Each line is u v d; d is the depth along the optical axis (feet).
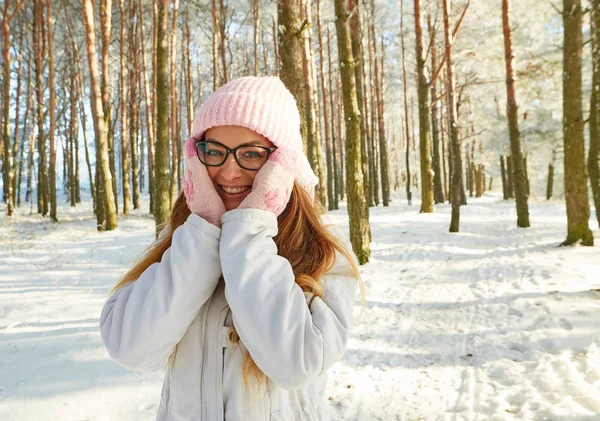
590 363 11.39
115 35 74.79
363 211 26.11
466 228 44.27
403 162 171.12
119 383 10.58
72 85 78.28
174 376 3.40
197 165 3.43
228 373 3.27
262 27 79.92
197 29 92.27
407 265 26.11
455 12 65.26
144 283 3.24
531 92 75.36
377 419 9.68
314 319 3.05
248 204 3.33
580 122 28.07
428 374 11.91
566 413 9.30
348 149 25.61
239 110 3.26
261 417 3.24
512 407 9.91
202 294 3.18
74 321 15.11
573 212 28.99
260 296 2.93
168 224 4.14
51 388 10.30
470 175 118.01
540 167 109.19
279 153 3.39
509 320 15.60
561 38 69.77
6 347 12.75
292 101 3.70
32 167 108.88
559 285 19.43
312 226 3.64
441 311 17.31
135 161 77.77
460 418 9.65
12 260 27.20
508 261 26.22
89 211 77.25
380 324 15.85
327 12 74.69
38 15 58.34
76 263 26.32
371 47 83.10
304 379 2.87
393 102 113.19
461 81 81.10
